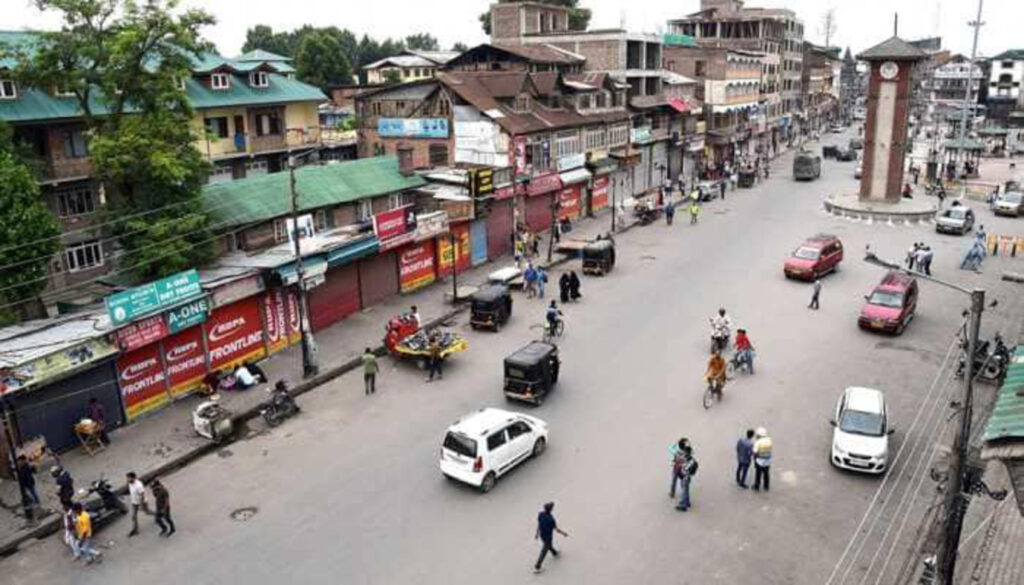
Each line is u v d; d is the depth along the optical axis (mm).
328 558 16828
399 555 16859
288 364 27891
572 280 35094
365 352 26734
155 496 17703
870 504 18547
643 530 17594
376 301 34625
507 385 24250
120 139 26656
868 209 54375
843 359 27750
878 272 39750
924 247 39000
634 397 24750
